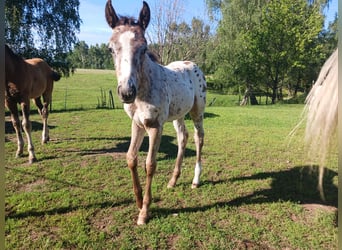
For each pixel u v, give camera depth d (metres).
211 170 4.58
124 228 2.91
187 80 3.65
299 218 3.17
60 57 16.73
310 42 22.89
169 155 5.36
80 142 6.11
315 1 24.34
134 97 2.41
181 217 3.12
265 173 4.55
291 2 22.80
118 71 2.46
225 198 3.61
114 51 2.50
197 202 3.48
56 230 2.83
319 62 24.62
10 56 4.40
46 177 4.12
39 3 15.38
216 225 2.99
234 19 23.83
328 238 2.79
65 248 2.58
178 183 4.02
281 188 3.95
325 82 1.21
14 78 4.45
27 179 4.04
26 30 15.26
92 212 3.18
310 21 22.67
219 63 24.77
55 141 6.14
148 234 2.80
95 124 8.35
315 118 1.23
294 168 4.80
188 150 5.75
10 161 4.73
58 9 15.84
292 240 2.75
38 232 2.79
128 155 3.02
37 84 5.34
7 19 14.41
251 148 6.07
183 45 23.20
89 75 38.69
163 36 19.77
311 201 3.59
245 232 2.88
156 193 3.69
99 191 3.71
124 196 3.59
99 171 4.41
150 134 2.95
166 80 3.09
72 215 3.11
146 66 2.75
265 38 22.75
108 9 2.63
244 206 3.40
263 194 3.74
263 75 23.56
